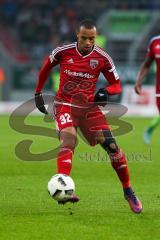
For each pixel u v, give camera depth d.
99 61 25.56
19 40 112.31
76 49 25.55
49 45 109.88
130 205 25.77
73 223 23.77
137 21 115.12
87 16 117.06
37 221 24.03
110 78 25.95
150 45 38.56
